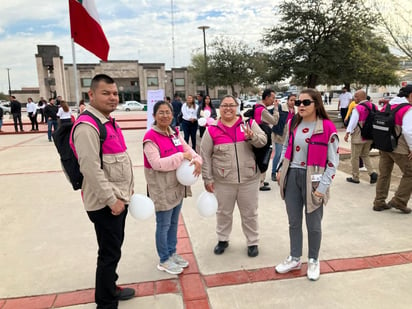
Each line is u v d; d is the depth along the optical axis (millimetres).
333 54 14414
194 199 5141
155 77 55562
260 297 2604
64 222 4223
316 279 2812
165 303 2555
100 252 2363
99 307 2395
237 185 3133
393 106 4070
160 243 2951
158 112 2707
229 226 3336
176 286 2779
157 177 2760
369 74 14305
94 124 2105
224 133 3062
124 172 2324
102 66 53625
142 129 16172
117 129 2400
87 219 4320
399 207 4289
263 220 4195
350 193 5188
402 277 2832
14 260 3262
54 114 12461
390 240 3527
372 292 2631
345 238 3588
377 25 8000
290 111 5695
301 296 2604
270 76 16844
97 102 2229
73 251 3441
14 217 4406
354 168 5719
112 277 2365
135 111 38625
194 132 9227
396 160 4133
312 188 2689
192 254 3340
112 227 2295
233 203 3248
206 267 3072
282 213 4434
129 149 9969
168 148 2777
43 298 2650
